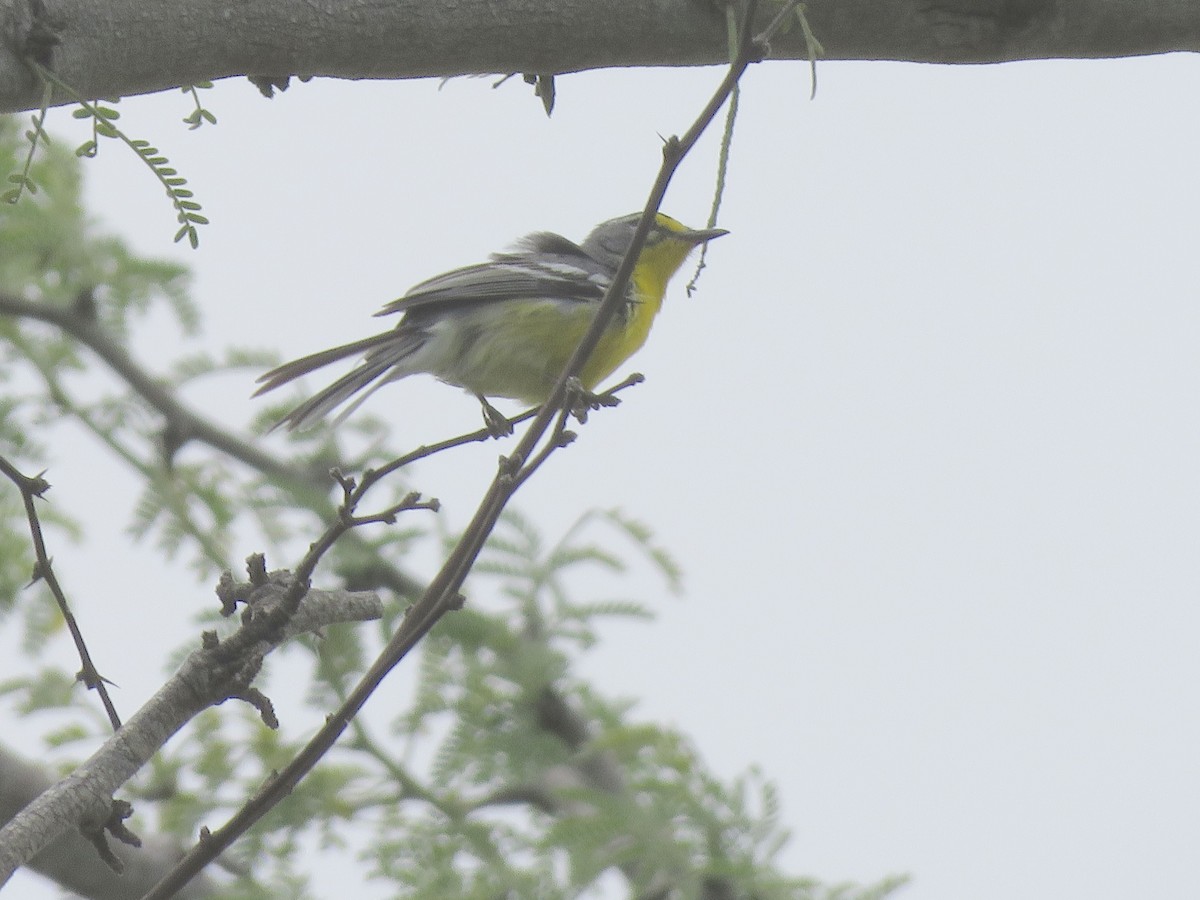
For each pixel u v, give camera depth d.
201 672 5.98
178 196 6.87
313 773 11.87
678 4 7.77
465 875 11.48
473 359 12.14
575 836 11.26
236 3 7.09
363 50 7.37
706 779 11.91
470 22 7.48
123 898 11.72
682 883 11.16
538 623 12.97
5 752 11.84
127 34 6.89
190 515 13.11
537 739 12.42
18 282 13.84
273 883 10.98
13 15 6.69
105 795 5.69
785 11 6.20
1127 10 8.32
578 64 7.78
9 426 13.29
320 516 13.14
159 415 13.67
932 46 8.28
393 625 12.50
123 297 14.06
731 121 6.68
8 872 5.32
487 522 6.26
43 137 6.77
